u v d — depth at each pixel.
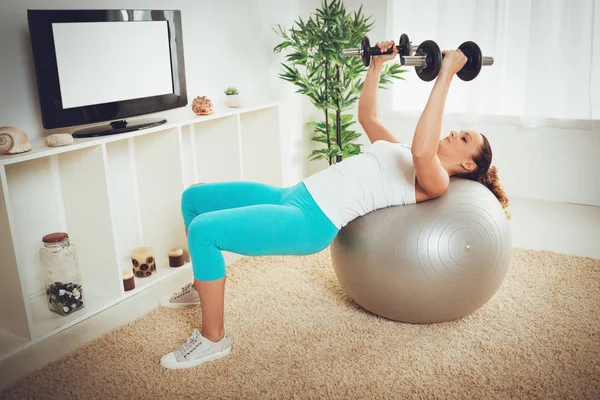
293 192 1.93
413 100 3.62
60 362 1.82
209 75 2.96
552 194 3.39
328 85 3.13
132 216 2.66
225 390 1.64
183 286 2.42
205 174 2.95
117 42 2.27
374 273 1.86
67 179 2.28
